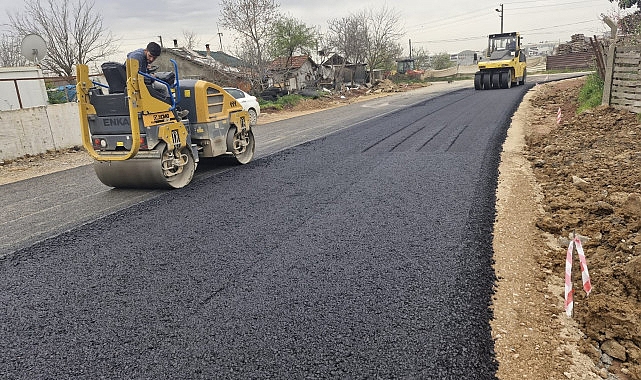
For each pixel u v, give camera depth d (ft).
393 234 14.69
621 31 46.16
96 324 10.31
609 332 9.24
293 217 16.80
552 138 28.32
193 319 10.30
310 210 17.51
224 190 21.17
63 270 13.26
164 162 21.12
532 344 9.07
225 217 17.24
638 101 30.58
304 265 12.73
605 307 9.77
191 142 24.31
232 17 78.74
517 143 28.27
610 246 12.96
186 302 11.05
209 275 12.42
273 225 16.07
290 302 10.81
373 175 22.36
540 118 37.81
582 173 20.16
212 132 24.35
